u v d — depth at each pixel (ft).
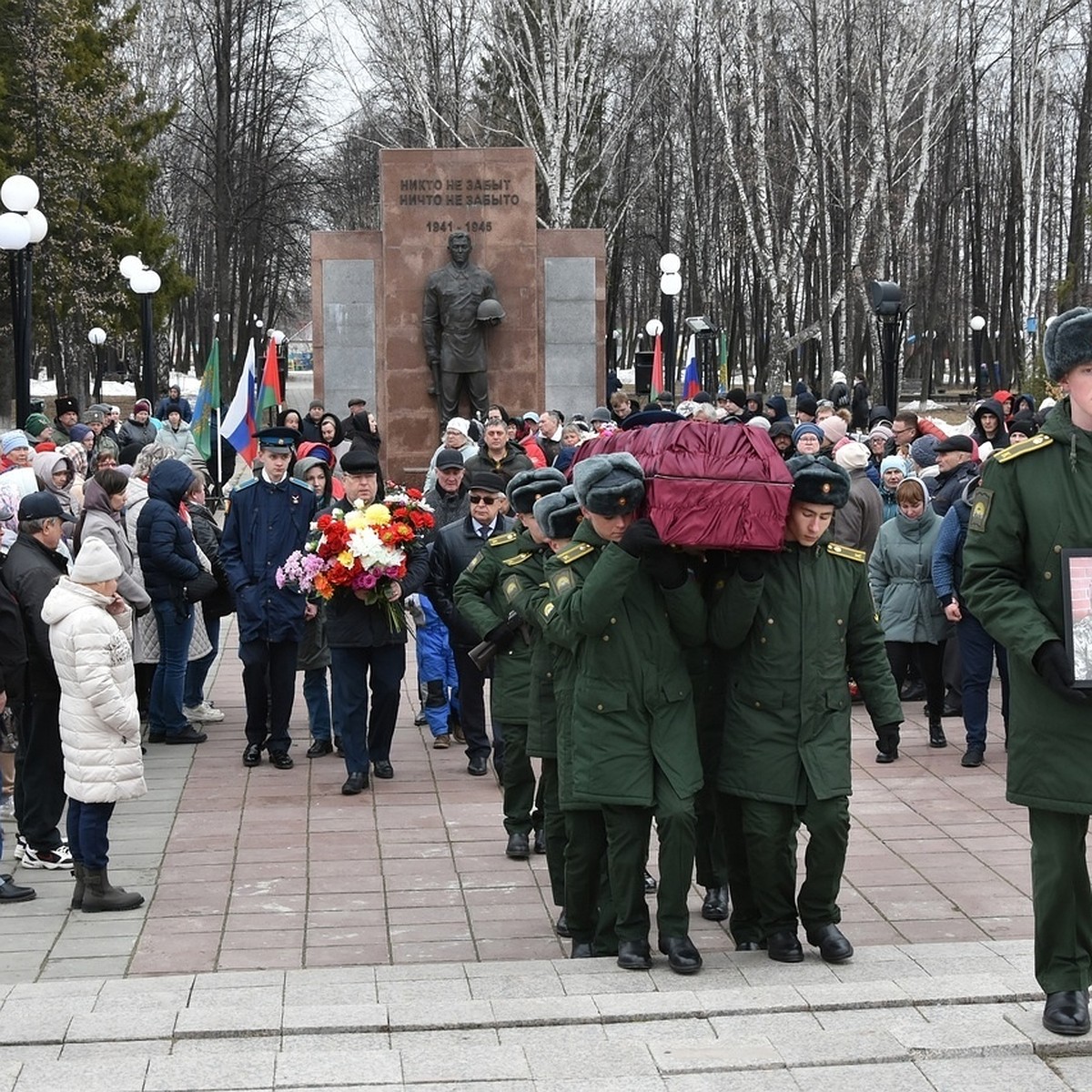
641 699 19.74
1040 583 16.26
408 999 18.07
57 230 133.69
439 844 27.58
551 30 129.80
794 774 19.81
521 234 81.15
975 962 19.79
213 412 80.48
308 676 34.65
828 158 142.20
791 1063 15.33
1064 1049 15.70
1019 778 16.35
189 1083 14.93
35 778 26.27
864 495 37.81
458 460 37.83
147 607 32.96
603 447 20.16
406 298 81.00
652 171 188.14
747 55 131.03
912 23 139.23
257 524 33.19
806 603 19.84
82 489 39.27
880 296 61.46
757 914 21.29
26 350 50.14
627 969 19.92
